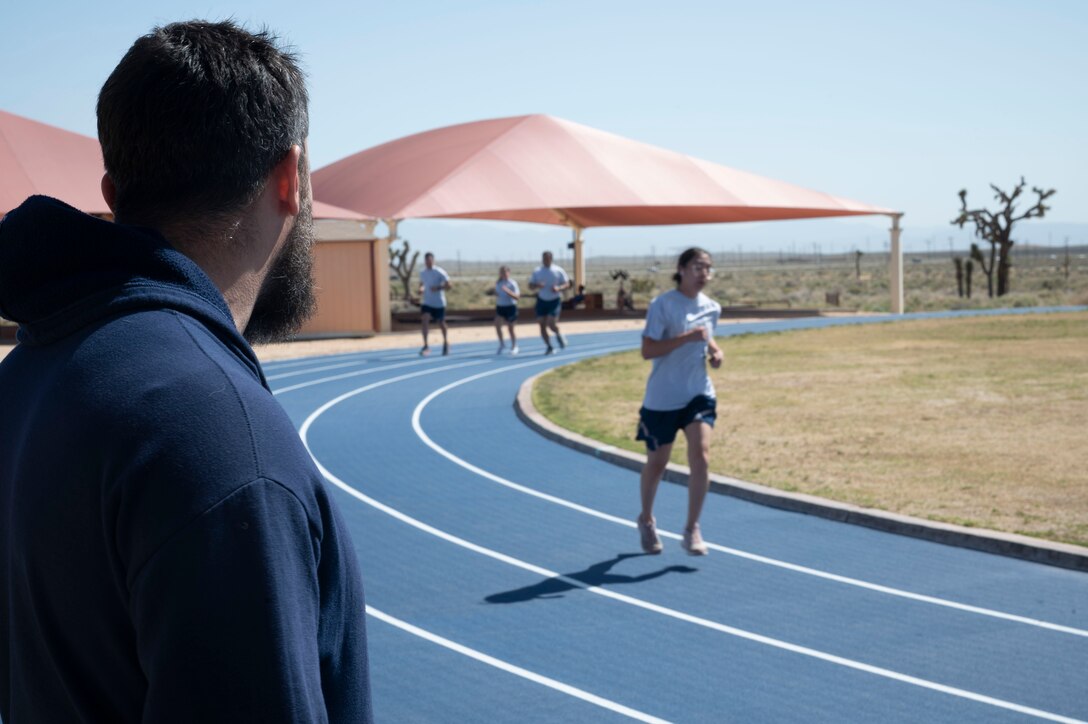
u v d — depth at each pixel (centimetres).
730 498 979
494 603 686
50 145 3091
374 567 771
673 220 4669
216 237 122
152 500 98
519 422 1454
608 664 580
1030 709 517
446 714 516
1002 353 2194
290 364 2295
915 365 2011
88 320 111
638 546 821
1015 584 716
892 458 1114
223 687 96
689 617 656
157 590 97
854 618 651
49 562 106
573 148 3825
